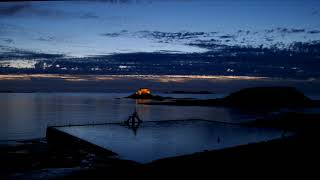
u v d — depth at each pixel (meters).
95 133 29.92
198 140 26.77
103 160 20.33
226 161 15.62
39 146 28.44
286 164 15.26
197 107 117.38
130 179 13.38
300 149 18.55
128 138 27.33
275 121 44.97
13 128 46.81
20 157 22.67
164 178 13.22
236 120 65.31
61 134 29.61
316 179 13.19
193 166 14.75
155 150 22.52
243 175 13.58
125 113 80.12
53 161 20.91
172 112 88.50
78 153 23.36
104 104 129.62
